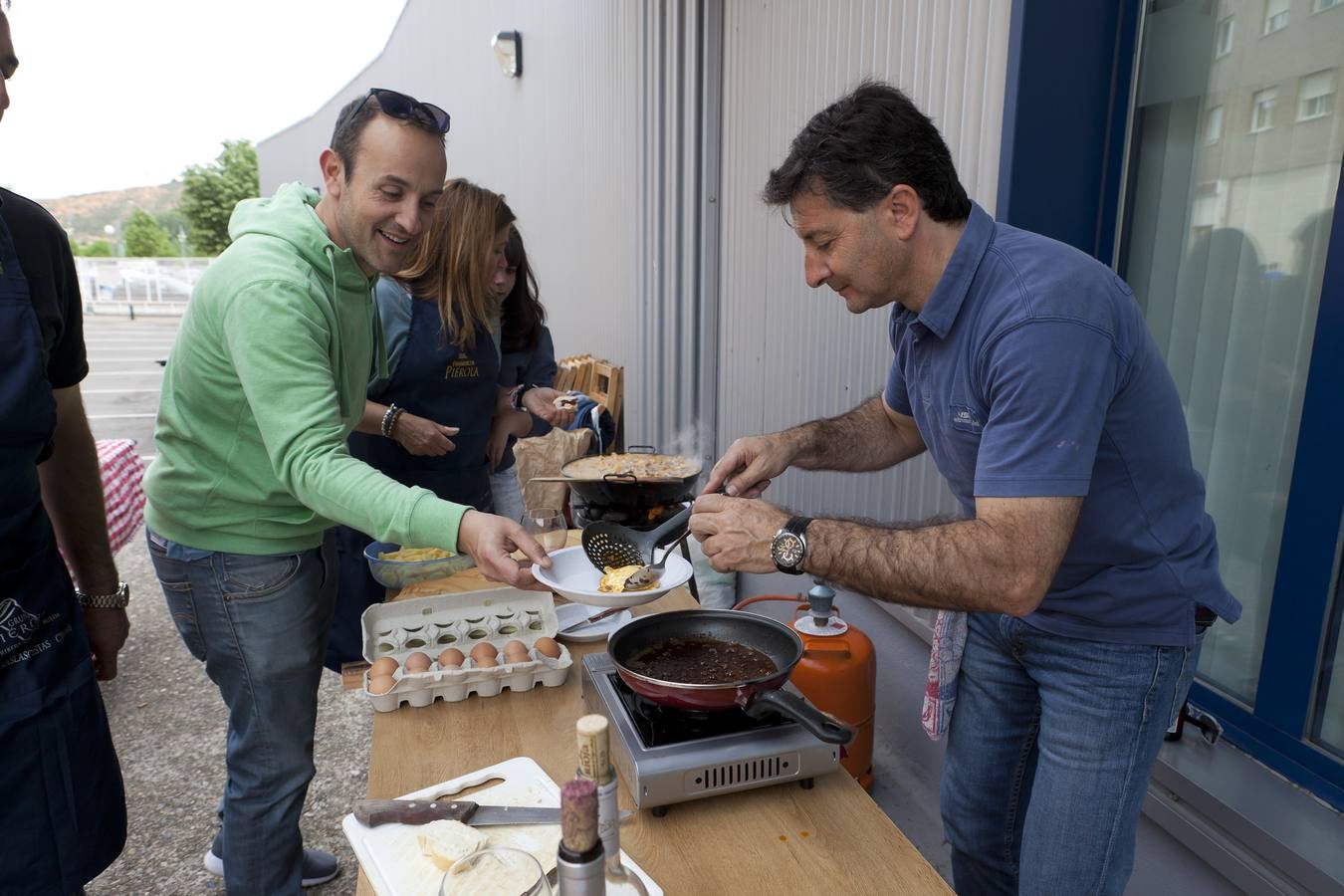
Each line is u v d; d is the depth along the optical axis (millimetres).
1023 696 1532
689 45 3961
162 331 23156
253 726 1701
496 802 1095
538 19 6570
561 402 2816
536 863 800
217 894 2252
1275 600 1751
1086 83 1919
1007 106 1945
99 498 1606
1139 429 1181
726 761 1089
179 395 1543
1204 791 1690
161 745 2990
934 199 1183
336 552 1865
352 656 2377
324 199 1613
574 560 1738
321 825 2537
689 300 4223
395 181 1473
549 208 6848
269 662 1660
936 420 1343
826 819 1100
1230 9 1748
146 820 2566
